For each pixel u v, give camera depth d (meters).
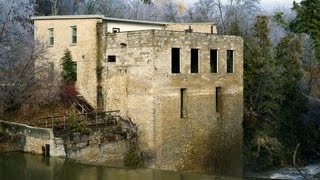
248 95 53.31
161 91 36.38
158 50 35.97
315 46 55.69
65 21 40.66
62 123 35.22
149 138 36.28
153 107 35.97
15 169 28.86
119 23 40.81
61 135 32.00
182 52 37.78
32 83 38.72
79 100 39.84
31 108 38.22
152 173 30.00
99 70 39.19
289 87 53.16
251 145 49.56
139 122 36.81
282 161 49.72
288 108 53.06
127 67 37.44
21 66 39.22
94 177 27.97
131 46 37.12
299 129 53.44
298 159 50.78
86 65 39.72
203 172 39.69
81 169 29.69
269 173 45.22
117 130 35.53
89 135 33.41
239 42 43.22
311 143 54.12
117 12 84.44
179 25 46.19
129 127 36.97
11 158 31.55
